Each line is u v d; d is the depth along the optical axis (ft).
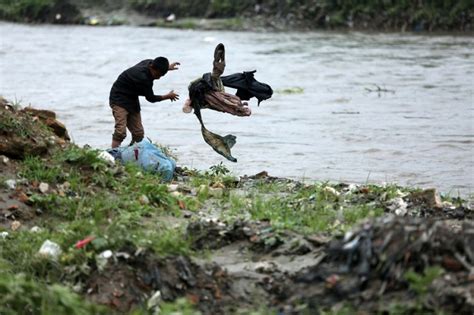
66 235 54.95
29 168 68.18
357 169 100.32
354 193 73.92
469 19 288.30
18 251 54.85
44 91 173.78
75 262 51.60
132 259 50.34
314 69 201.98
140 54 234.99
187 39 269.23
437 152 112.06
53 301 45.32
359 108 151.64
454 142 119.55
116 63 219.00
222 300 47.96
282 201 67.62
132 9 330.95
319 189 72.74
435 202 67.97
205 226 56.65
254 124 135.13
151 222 61.21
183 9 318.04
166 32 293.02
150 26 313.53
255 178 83.66
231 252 54.54
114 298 48.39
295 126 133.08
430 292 41.75
